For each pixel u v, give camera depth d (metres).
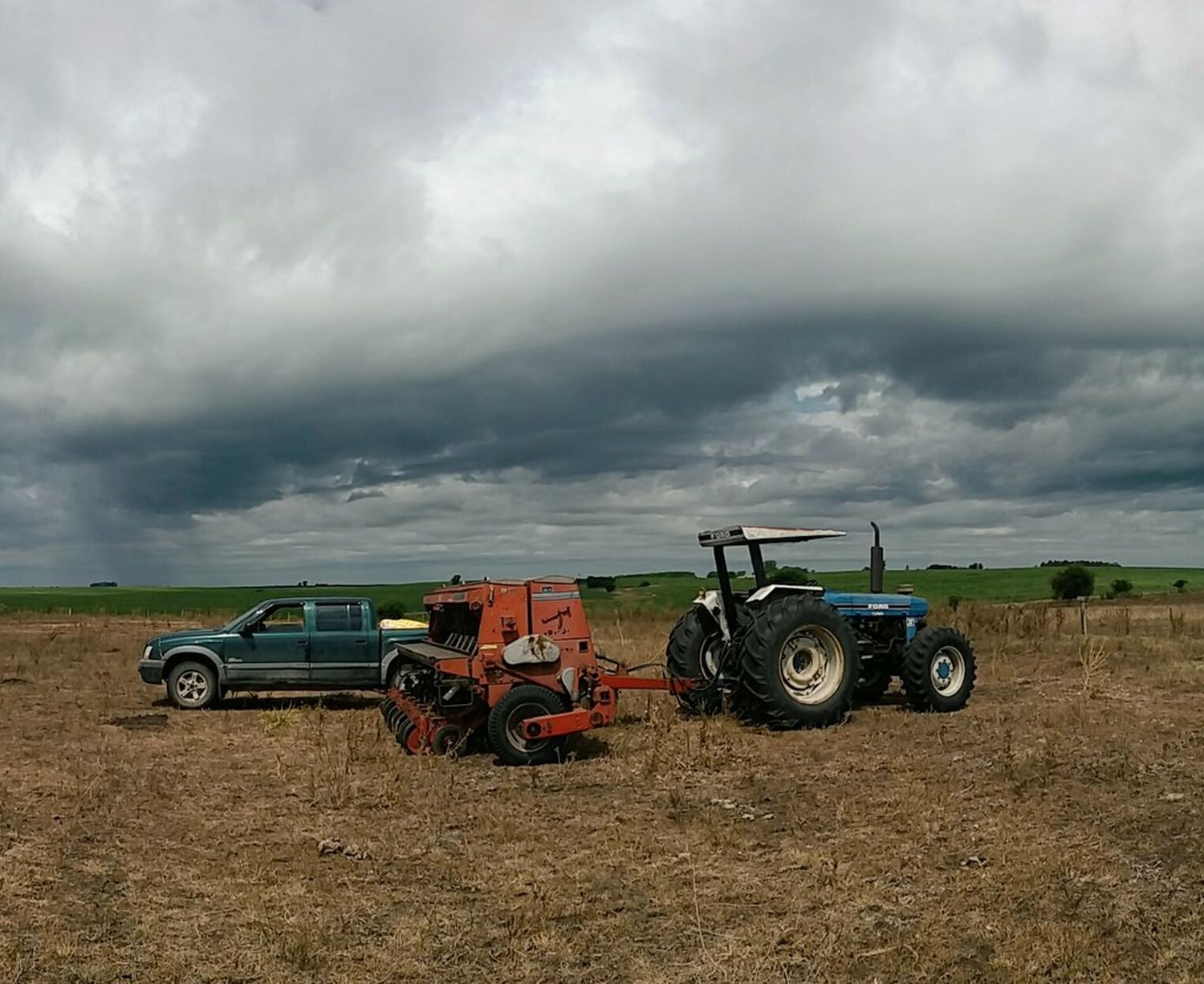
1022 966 5.12
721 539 12.76
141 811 8.33
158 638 15.00
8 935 5.61
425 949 5.51
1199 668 15.96
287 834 7.69
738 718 12.16
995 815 7.73
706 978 5.15
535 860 6.98
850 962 5.29
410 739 10.78
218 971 5.24
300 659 15.06
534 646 10.41
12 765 10.21
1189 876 6.18
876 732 11.41
